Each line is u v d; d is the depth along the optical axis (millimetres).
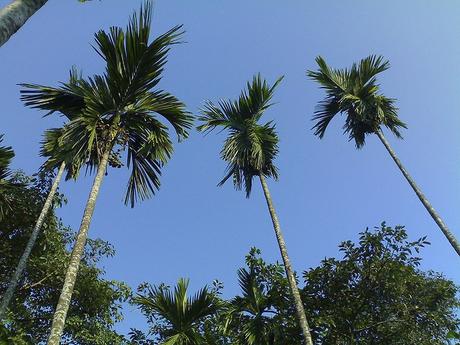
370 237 12930
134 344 13508
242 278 12648
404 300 13141
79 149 8375
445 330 12812
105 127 8602
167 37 8289
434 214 12609
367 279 12898
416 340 12430
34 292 13164
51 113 8977
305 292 12945
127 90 8594
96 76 8602
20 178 13562
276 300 12367
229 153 12891
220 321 12688
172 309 10633
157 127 9125
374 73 15414
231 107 13797
